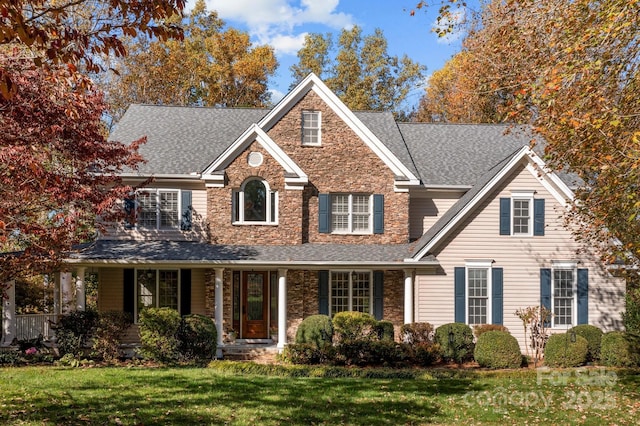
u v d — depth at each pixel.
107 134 36.06
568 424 11.84
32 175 13.86
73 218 16.69
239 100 46.81
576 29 11.46
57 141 15.57
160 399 13.05
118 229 22.41
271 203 22.84
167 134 24.80
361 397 13.77
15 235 20.34
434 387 15.23
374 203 23.44
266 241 22.66
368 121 26.84
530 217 21.38
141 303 22.67
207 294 22.92
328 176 23.42
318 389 14.60
